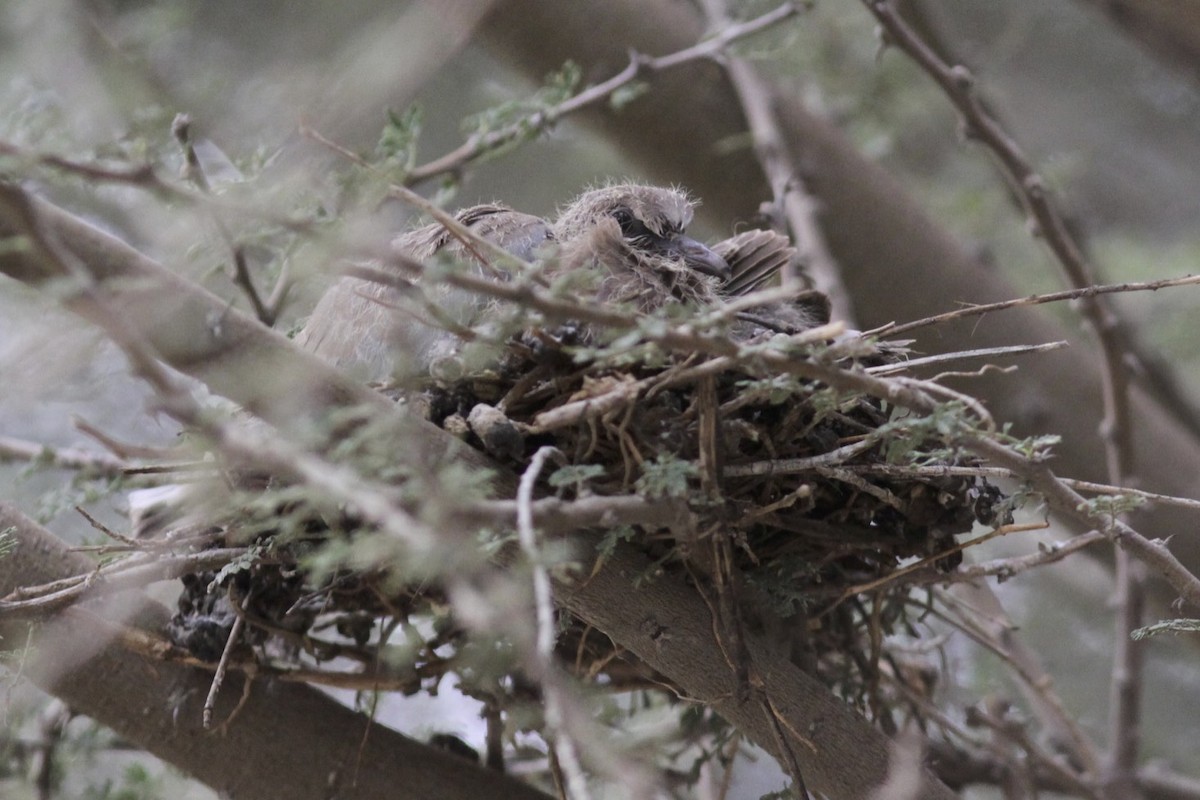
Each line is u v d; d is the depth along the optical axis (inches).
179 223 247.4
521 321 192.4
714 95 405.7
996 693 381.1
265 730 281.3
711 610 242.1
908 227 408.2
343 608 261.9
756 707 253.3
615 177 473.7
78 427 166.1
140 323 204.7
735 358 195.3
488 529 201.2
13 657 252.8
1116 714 357.4
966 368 398.0
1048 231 350.3
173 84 366.3
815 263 360.8
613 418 224.8
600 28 399.9
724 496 225.5
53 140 215.8
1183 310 541.0
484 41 407.2
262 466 170.2
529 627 176.6
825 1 504.1
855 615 311.7
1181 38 459.5
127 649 273.7
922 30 400.5
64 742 343.9
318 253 182.4
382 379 247.3
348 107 292.4
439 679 271.0
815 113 428.5
